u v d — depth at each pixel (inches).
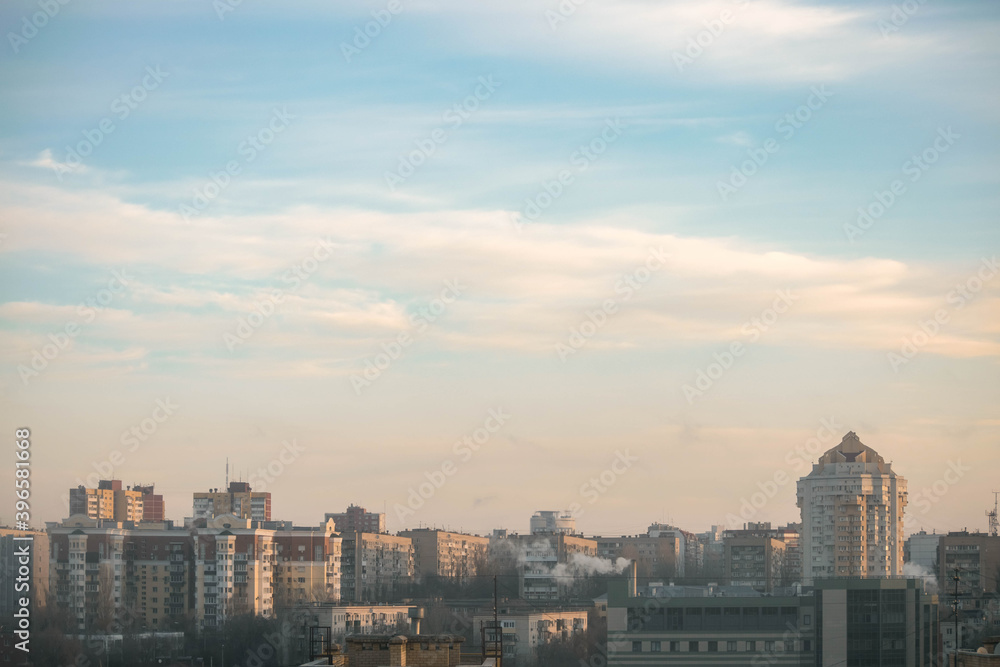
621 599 4746.6
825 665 4650.6
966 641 5359.3
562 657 5979.3
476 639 6053.2
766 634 4690.0
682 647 4675.2
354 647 2110.0
